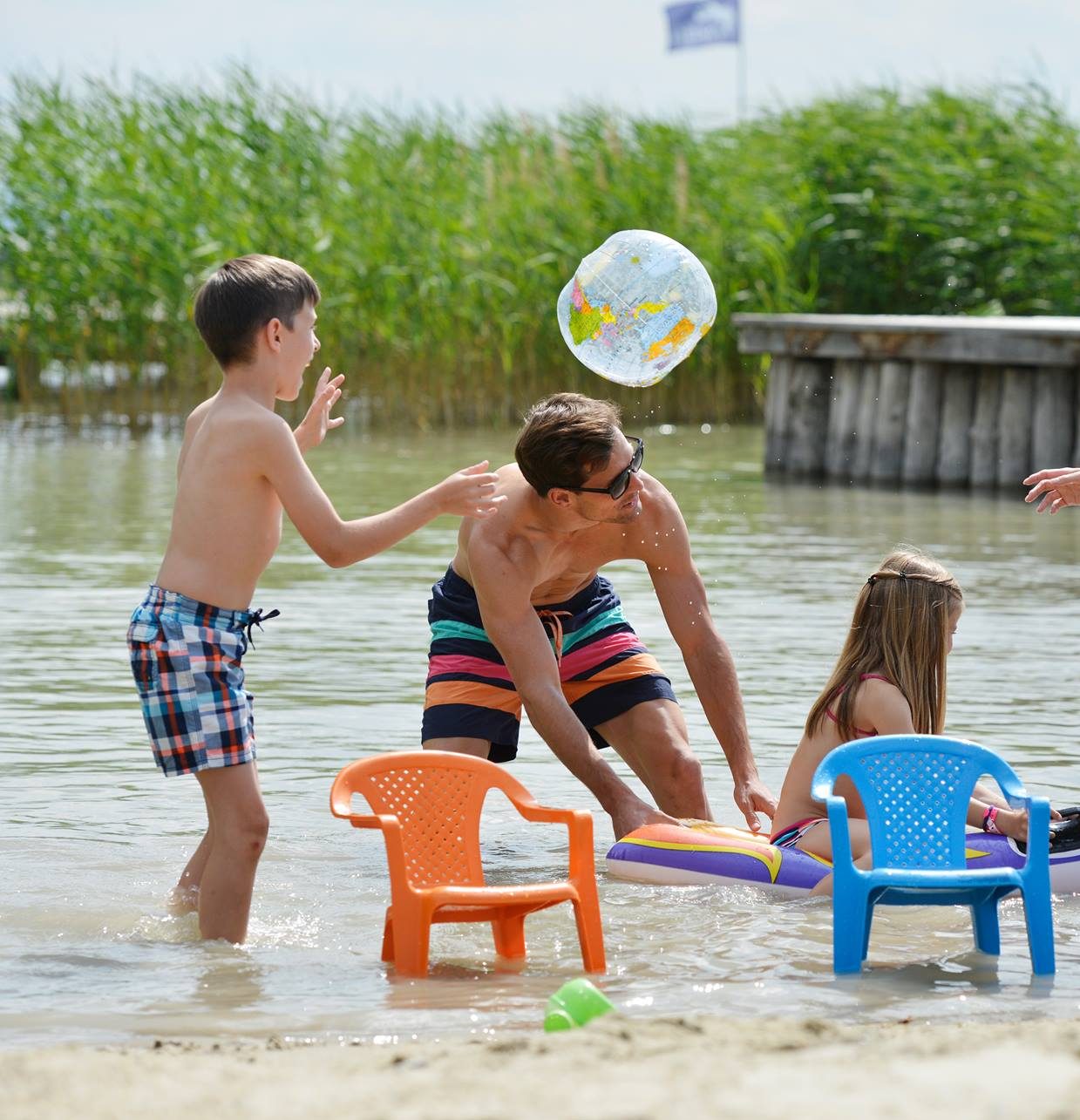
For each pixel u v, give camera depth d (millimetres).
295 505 12695
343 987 10945
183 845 14781
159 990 10828
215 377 64500
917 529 36875
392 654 23156
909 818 11773
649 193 65625
